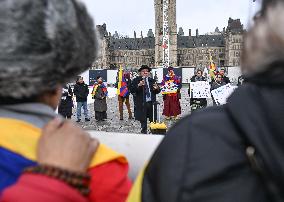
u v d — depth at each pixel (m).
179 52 134.88
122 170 1.16
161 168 0.93
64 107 16.06
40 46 1.04
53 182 0.96
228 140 0.88
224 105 0.96
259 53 0.87
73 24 1.10
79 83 18.03
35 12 1.04
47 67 1.07
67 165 1.02
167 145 0.94
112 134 1.88
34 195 0.93
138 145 1.80
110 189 1.10
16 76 1.04
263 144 0.82
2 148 1.05
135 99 13.00
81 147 1.07
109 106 26.28
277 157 0.81
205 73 29.19
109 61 132.38
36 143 1.08
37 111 1.13
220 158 0.86
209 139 0.89
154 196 0.96
